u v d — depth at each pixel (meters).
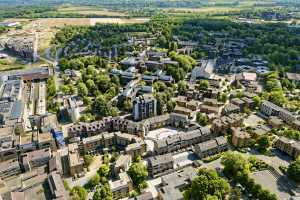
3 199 199.88
